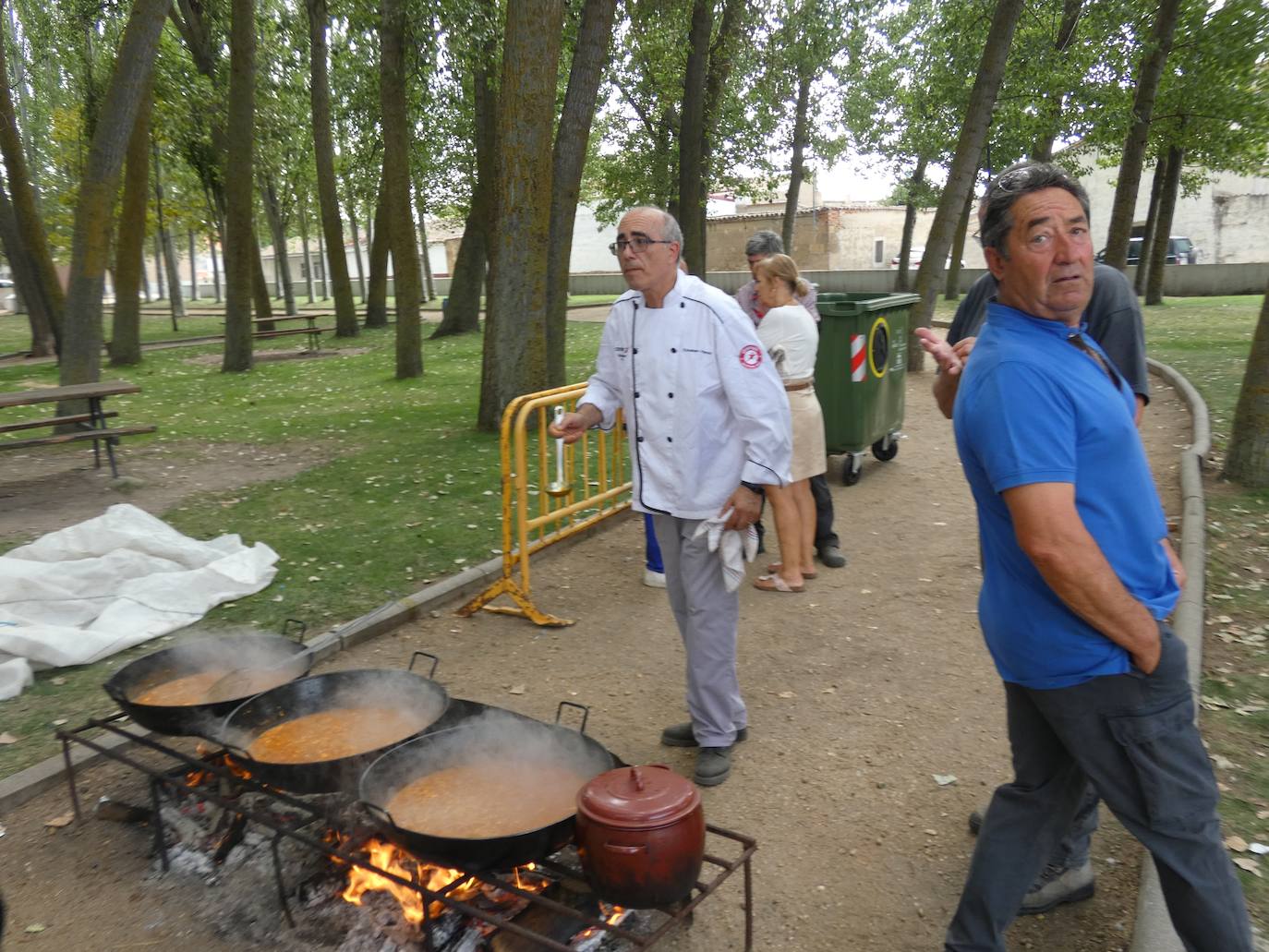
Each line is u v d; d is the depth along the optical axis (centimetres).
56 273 1769
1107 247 1612
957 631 497
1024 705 227
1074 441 199
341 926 282
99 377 1073
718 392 342
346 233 7375
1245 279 2984
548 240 964
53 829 346
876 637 494
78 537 546
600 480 653
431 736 280
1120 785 208
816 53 2353
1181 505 671
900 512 722
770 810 344
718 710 365
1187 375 1198
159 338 2609
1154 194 2362
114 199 1035
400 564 613
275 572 592
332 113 2348
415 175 2823
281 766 271
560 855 293
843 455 871
